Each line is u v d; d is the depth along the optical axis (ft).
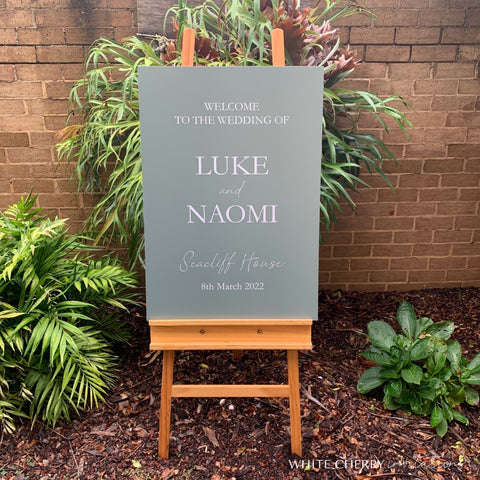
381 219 9.56
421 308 9.35
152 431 6.08
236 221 4.89
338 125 8.89
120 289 7.95
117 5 8.25
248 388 5.46
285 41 6.77
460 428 6.16
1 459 5.65
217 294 5.06
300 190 4.83
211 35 7.79
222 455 5.70
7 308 6.19
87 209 9.23
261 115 4.67
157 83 4.59
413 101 8.86
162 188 4.81
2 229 6.23
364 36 8.49
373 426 6.16
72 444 5.88
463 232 9.74
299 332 5.18
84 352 6.45
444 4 8.40
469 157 9.25
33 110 8.66
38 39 8.32
